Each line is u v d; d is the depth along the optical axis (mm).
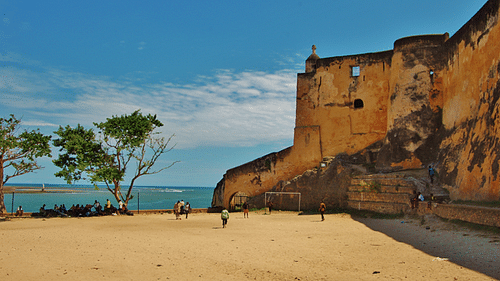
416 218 22672
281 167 37500
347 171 31609
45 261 12844
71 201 81062
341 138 36406
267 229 21547
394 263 12055
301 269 11633
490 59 21344
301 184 33938
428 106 29375
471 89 23641
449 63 28031
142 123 34031
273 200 34969
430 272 10758
